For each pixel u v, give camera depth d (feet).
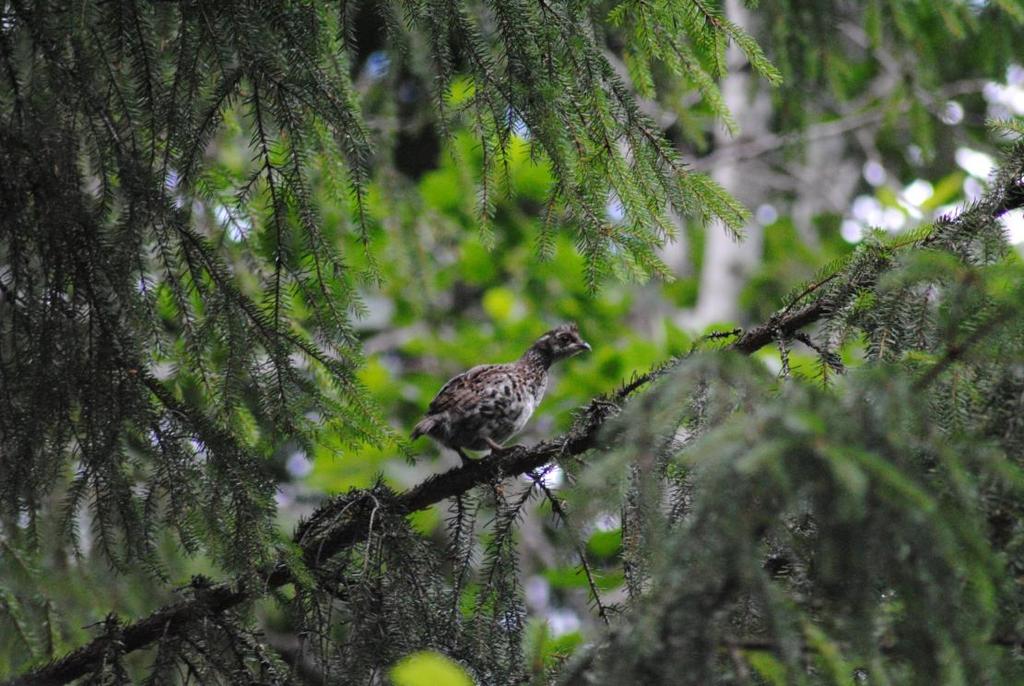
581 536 21.02
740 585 19.02
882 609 19.45
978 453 19.80
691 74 30.35
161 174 27.91
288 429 29.89
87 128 27.63
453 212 73.77
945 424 21.33
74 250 27.09
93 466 27.43
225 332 28.99
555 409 65.92
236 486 27.45
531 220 77.15
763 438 18.54
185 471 27.53
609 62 28.76
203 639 27.71
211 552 27.43
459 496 30.66
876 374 19.58
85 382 27.12
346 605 28.25
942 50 62.18
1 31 27.55
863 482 17.33
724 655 19.34
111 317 27.32
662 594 19.27
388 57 37.55
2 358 27.43
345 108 28.89
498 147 29.89
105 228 27.84
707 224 29.89
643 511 21.27
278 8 28.17
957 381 21.75
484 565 28.50
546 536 58.90
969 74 78.48
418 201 47.98
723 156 84.74
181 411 27.76
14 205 26.99
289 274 29.94
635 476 22.70
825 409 18.97
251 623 28.40
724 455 18.51
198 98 27.89
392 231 48.26
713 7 29.45
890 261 27.20
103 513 27.73
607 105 28.71
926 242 27.50
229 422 29.19
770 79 29.58
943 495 18.97
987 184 27.71
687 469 22.66
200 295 28.86
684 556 19.03
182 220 28.99
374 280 31.14
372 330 80.38
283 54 28.22
